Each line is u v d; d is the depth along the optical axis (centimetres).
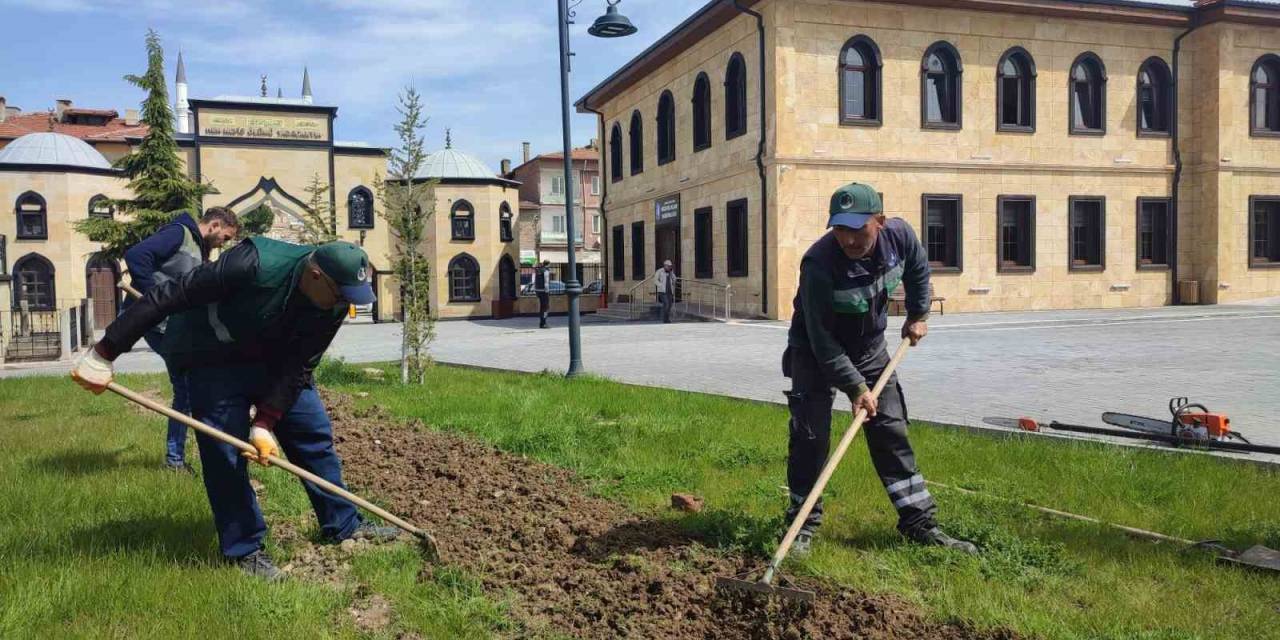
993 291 2523
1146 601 357
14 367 1784
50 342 1995
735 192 2519
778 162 2291
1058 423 693
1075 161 2592
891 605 355
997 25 2489
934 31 2430
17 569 379
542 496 529
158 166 2372
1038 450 620
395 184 1110
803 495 437
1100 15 2545
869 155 2383
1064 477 552
